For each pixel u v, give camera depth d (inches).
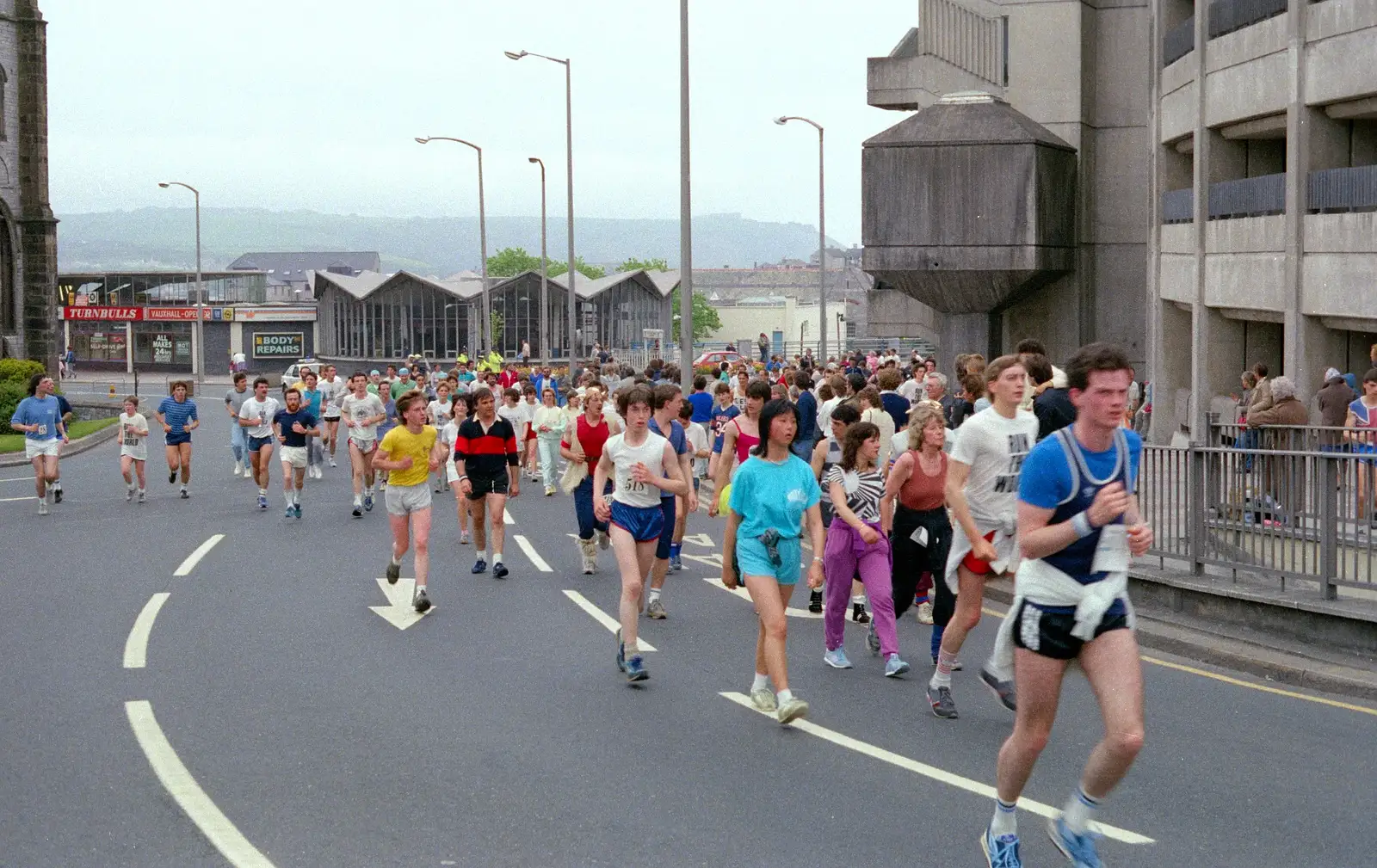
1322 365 1010.1
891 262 1416.1
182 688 436.1
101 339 4975.4
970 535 376.8
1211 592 499.5
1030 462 244.2
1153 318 1393.9
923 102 1547.7
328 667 468.4
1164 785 326.6
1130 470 244.5
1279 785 326.0
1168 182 1370.6
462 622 551.8
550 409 1064.2
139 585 647.1
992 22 1499.8
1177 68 1282.0
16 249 2640.3
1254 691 424.5
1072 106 1482.5
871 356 2080.5
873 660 477.7
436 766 347.9
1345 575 458.6
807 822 301.1
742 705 412.2
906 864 274.7
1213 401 1185.4
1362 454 449.4
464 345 4227.4
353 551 764.6
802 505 385.1
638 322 4559.5
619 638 447.5
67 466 1398.9
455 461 661.9
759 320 6432.1
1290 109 1019.9
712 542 804.0
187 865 278.8
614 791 325.1
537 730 382.3
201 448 1641.2
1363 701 410.6
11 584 652.7
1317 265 984.3
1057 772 339.6
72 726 389.4
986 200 1391.5
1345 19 957.2
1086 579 243.6
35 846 290.4
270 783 334.3
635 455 451.5
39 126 2642.7
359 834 296.2
